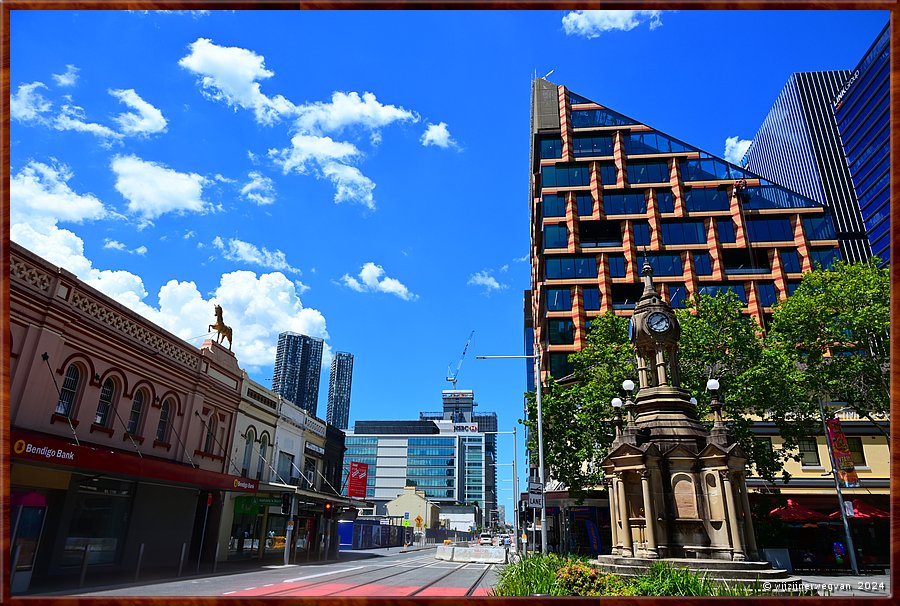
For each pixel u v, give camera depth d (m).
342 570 25.08
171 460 23.30
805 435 24.84
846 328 23.73
